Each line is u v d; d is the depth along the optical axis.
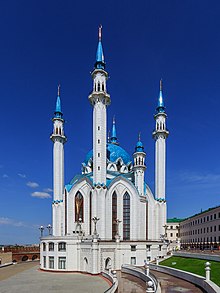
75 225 85.12
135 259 71.75
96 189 79.81
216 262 46.28
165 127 97.06
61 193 94.44
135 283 46.41
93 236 66.50
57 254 71.81
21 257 111.94
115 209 83.94
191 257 57.34
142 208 85.12
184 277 42.25
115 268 69.00
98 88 86.69
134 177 91.19
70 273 68.81
